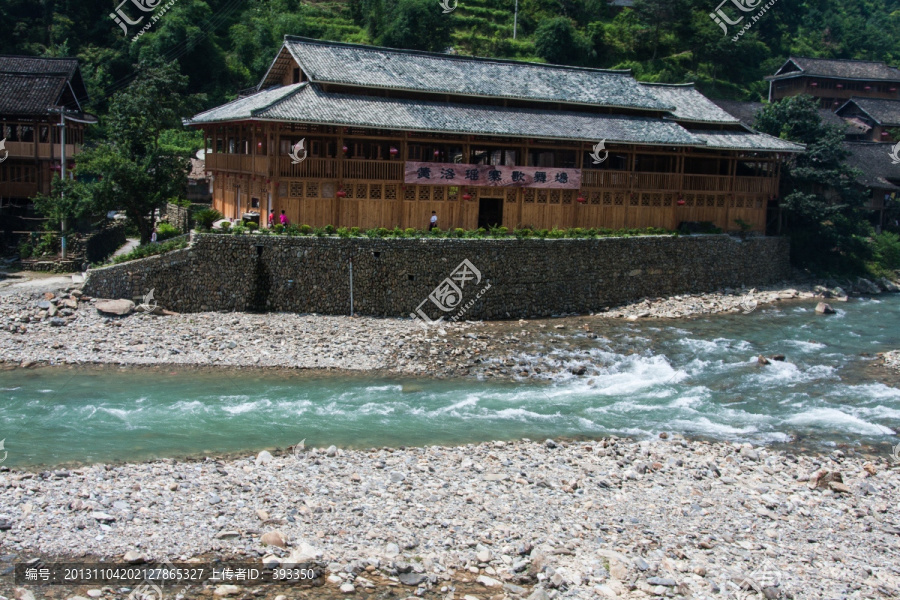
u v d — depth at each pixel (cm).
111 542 1546
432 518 1719
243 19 8356
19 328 3078
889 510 1973
